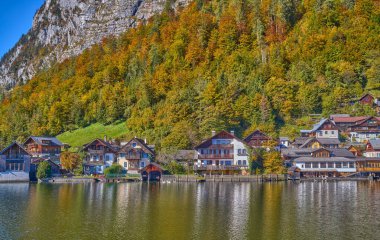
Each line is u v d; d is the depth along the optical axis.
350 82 183.38
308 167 128.25
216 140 131.50
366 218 57.97
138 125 177.38
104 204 69.69
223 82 188.12
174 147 139.62
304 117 172.38
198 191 89.81
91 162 136.88
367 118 157.88
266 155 127.75
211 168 126.81
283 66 198.00
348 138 157.62
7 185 105.38
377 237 47.72
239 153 130.12
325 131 154.50
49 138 156.38
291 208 66.00
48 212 61.88
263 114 166.00
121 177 122.31
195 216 59.25
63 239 46.69
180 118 166.25
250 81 187.50
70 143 184.00
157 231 50.28
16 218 57.34
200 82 192.00
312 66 192.25
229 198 77.56
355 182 116.69
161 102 193.50
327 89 178.75
